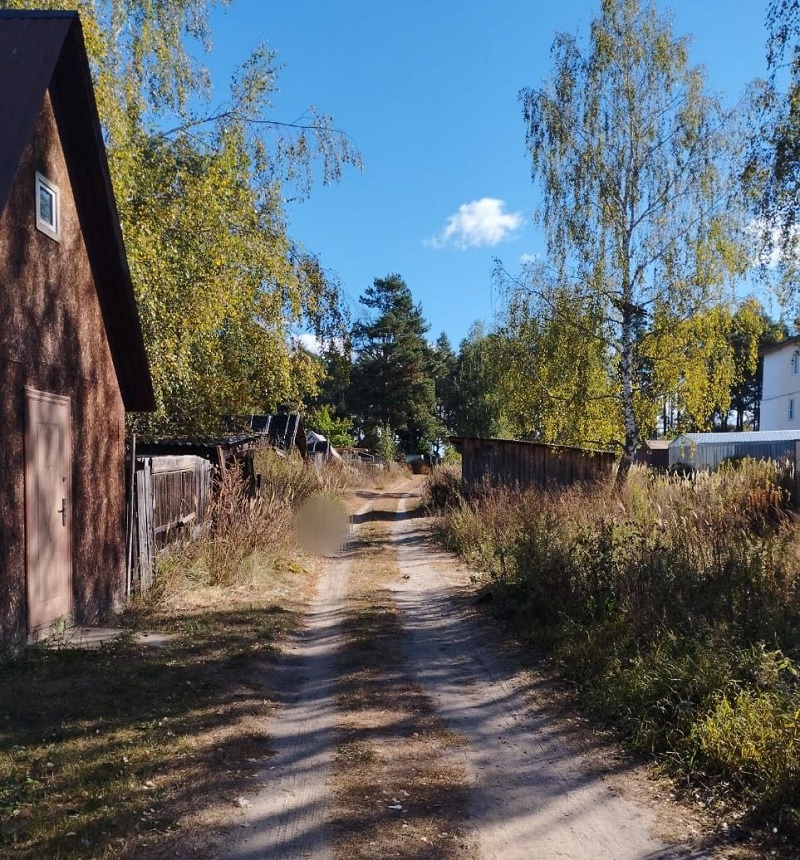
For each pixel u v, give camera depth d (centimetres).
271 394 1512
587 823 405
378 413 5866
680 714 507
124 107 1150
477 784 455
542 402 1864
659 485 1555
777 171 1073
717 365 1691
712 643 584
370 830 390
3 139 656
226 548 1133
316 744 515
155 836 371
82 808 393
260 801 421
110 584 908
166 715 546
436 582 1192
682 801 432
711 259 1656
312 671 705
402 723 562
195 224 1262
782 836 386
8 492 669
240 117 1334
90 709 546
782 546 866
